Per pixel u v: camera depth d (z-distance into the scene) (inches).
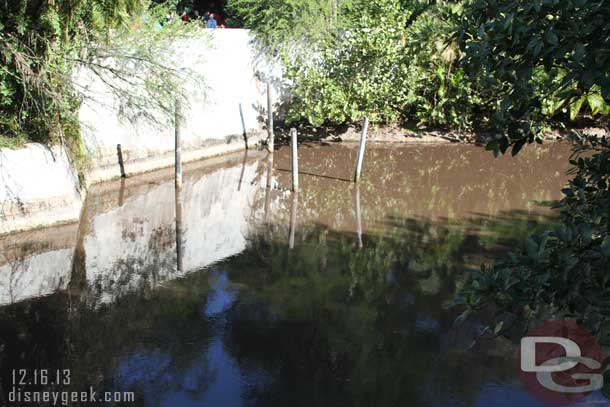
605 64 76.7
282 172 574.2
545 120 96.9
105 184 503.8
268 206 479.2
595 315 79.7
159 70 446.0
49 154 402.0
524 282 80.6
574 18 79.2
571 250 80.0
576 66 79.7
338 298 319.9
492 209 478.3
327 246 395.9
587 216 97.1
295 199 497.4
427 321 294.8
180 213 455.5
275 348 270.4
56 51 394.3
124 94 435.2
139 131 536.1
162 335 279.6
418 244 398.3
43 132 409.1
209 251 385.1
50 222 395.9
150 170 548.4
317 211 467.8
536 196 517.0
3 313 293.4
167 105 457.7
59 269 346.3
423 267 359.6
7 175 376.5
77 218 410.6
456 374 248.8
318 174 571.2
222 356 262.7
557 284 79.1
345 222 443.2
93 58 428.1
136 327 285.1
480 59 86.9
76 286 326.6
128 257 369.7
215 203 481.1
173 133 569.9
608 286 77.5
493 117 93.5
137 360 258.1
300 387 240.4
